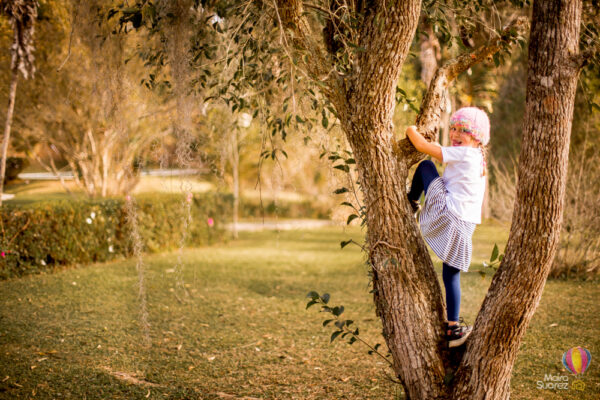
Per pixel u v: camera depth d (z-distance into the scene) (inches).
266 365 158.7
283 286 278.4
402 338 94.3
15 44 203.8
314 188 670.5
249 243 472.4
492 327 88.6
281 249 427.5
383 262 93.6
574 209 278.8
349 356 167.3
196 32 129.2
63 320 197.0
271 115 140.6
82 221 313.6
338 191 108.5
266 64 126.4
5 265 264.7
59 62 329.1
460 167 96.7
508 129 433.4
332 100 100.1
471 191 96.6
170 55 125.3
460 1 121.0
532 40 86.1
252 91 141.8
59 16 296.5
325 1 109.1
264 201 681.6
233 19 130.6
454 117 103.2
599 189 281.6
